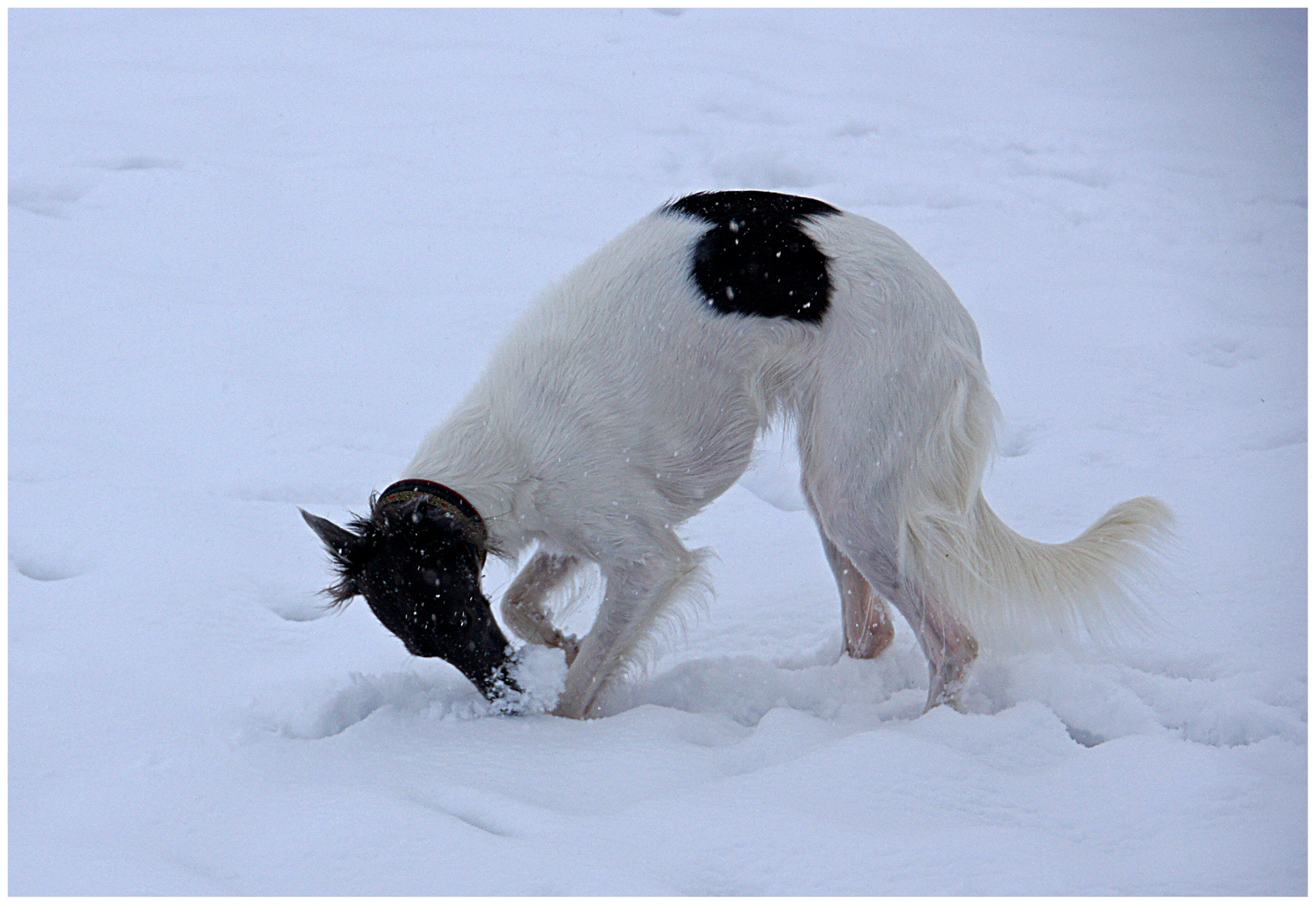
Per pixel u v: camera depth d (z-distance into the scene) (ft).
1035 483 18.34
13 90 42.50
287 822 9.40
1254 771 9.81
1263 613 13.47
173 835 9.46
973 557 12.12
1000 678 12.54
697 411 12.32
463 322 24.82
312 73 45.47
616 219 32.01
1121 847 8.91
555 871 8.54
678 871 8.63
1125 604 12.61
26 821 9.69
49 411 20.39
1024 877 8.34
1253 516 16.29
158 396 21.04
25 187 32.73
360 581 11.49
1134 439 19.79
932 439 11.85
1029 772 10.35
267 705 11.86
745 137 39.27
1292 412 20.27
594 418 11.94
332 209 31.99
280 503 17.58
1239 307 26.84
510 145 37.99
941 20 58.49
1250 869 8.42
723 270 12.05
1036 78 50.16
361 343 23.70
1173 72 51.13
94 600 14.17
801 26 55.67
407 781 10.20
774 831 9.03
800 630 14.32
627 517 12.07
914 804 9.49
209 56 47.55
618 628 12.19
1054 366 23.04
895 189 35.01
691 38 51.75
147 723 11.42
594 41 50.52
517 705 11.90
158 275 27.35
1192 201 35.09
